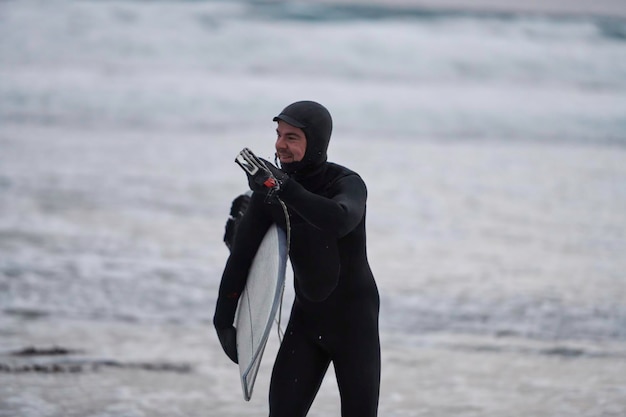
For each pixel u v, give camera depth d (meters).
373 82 125.25
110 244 45.03
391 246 46.75
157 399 23.78
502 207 58.66
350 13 157.75
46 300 35.06
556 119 106.75
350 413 13.85
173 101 104.38
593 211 57.84
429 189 64.94
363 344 13.94
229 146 82.19
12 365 26.30
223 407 23.34
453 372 27.08
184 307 35.00
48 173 65.50
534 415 22.56
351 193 13.31
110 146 79.56
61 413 22.16
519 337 31.53
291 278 40.47
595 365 28.03
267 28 143.50
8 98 101.62
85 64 122.50
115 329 31.69
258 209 14.07
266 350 30.02
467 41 147.62
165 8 147.38
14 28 134.38
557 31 156.88
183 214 53.16
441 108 110.00
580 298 37.09
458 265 42.81
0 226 48.12
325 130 13.56
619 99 123.19
